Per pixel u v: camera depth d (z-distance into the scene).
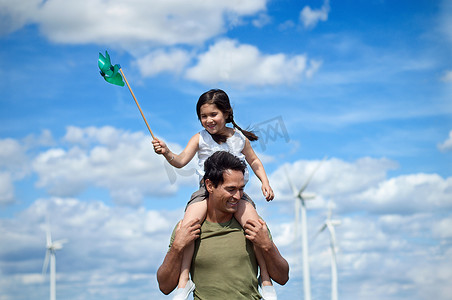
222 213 6.32
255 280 6.36
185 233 6.15
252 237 6.19
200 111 6.96
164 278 6.29
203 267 6.27
